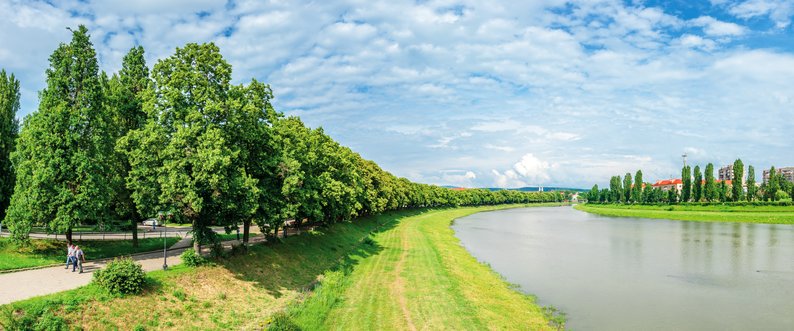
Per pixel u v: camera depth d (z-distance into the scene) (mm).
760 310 36125
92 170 37156
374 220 97750
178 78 33781
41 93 37844
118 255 40625
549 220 141500
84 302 24734
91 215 37188
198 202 31875
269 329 26703
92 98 38656
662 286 43812
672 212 153750
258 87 41719
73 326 22922
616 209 196125
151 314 26453
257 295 33969
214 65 35781
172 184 31469
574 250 68438
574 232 98250
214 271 34531
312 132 58656
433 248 64438
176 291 29438
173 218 35594
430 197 170000
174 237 55594
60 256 37781
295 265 43969
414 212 145125
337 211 61875
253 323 29250
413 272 45750
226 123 34688
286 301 34156
